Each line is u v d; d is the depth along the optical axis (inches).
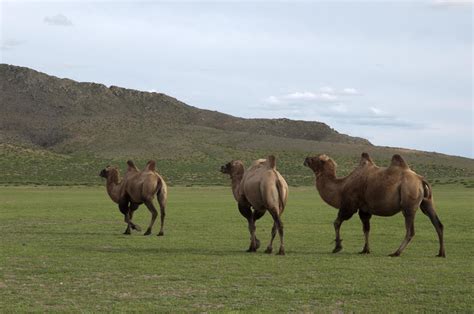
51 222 1170.6
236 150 5925.2
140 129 7057.1
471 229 1046.4
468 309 428.5
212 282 522.0
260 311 423.2
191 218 1293.1
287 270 578.9
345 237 915.4
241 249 754.2
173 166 5009.8
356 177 697.0
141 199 932.6
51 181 3882.9
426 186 677.9
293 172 4773.6
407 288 496.1
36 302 450.0
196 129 7121.1
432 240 869.8
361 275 553.3
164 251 722.8
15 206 1669.5
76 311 423.5
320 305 442.0
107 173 971.9
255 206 710.5
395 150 6318.9
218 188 3358.8
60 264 615.5
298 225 1123.9
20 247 753.0
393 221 1235.2
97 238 877.2
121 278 540.4
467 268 592.1
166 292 483.5
